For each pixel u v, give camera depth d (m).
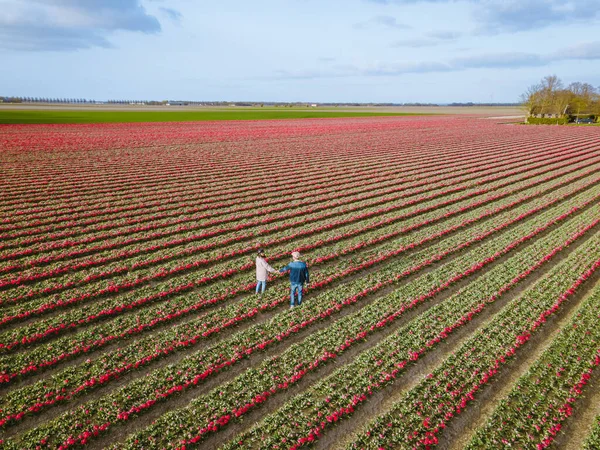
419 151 61.94
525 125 111.62
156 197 34.78
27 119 105.81
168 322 17.03
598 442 11.07
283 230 28.08
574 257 22.50
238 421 12.01
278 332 16.12
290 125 106.38
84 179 40.34
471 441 11.21
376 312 17.53
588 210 31.25
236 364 14.52
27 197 33.66
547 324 16.69
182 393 13.07
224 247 24.86
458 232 27.94
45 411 12.27
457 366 14.08
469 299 18.52
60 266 21.62
